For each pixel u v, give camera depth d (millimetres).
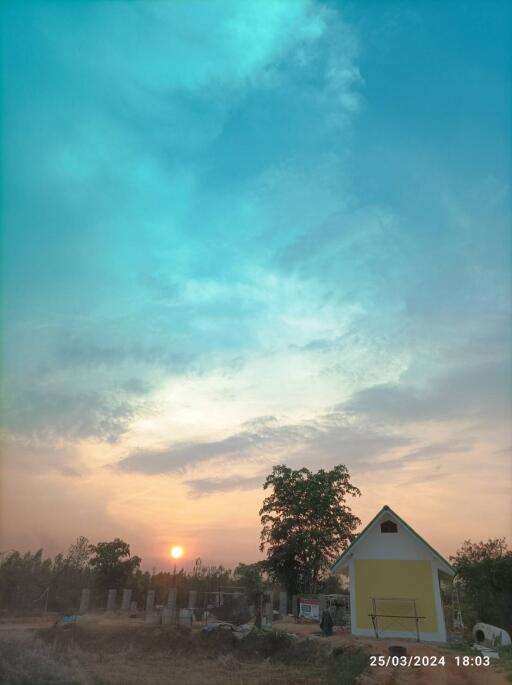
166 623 28422
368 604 24562
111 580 50156
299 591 43219
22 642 17812
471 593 32625
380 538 25781
